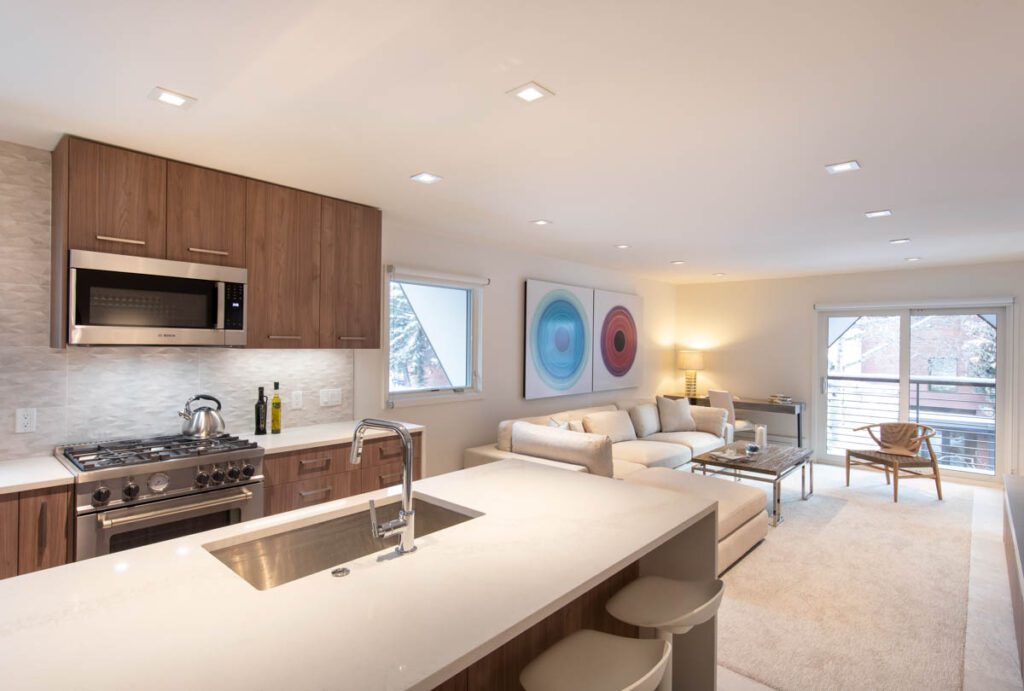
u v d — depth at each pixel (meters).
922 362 6.02
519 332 5.32
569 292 5.83
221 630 1.09
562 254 5.40
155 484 2.39
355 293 3.50
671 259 5.62
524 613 1.17
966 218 3.72
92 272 2.43
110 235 2.50
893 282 6.14
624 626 2.12
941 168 2.72
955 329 5.84
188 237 2.75
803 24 1.51
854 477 5.90
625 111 2.10
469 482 2.25
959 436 5.82
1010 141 2.36
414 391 4.46
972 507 4.79
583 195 3.27
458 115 2.15
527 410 5.44
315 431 3.39
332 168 2.82
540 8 1.45
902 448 5.38
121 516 2.30
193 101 2.04
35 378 2.61
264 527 1.68
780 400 6.68
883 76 1.81
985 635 2.71
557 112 2.12
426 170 2.83
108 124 2.27
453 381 4.80
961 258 5.34
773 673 2.39
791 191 3.13
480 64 1.76
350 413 3.90
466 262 4.77
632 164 2.71
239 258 2.94
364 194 3.30
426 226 4.18
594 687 1.38
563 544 1.57
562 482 2.25
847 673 2.40
